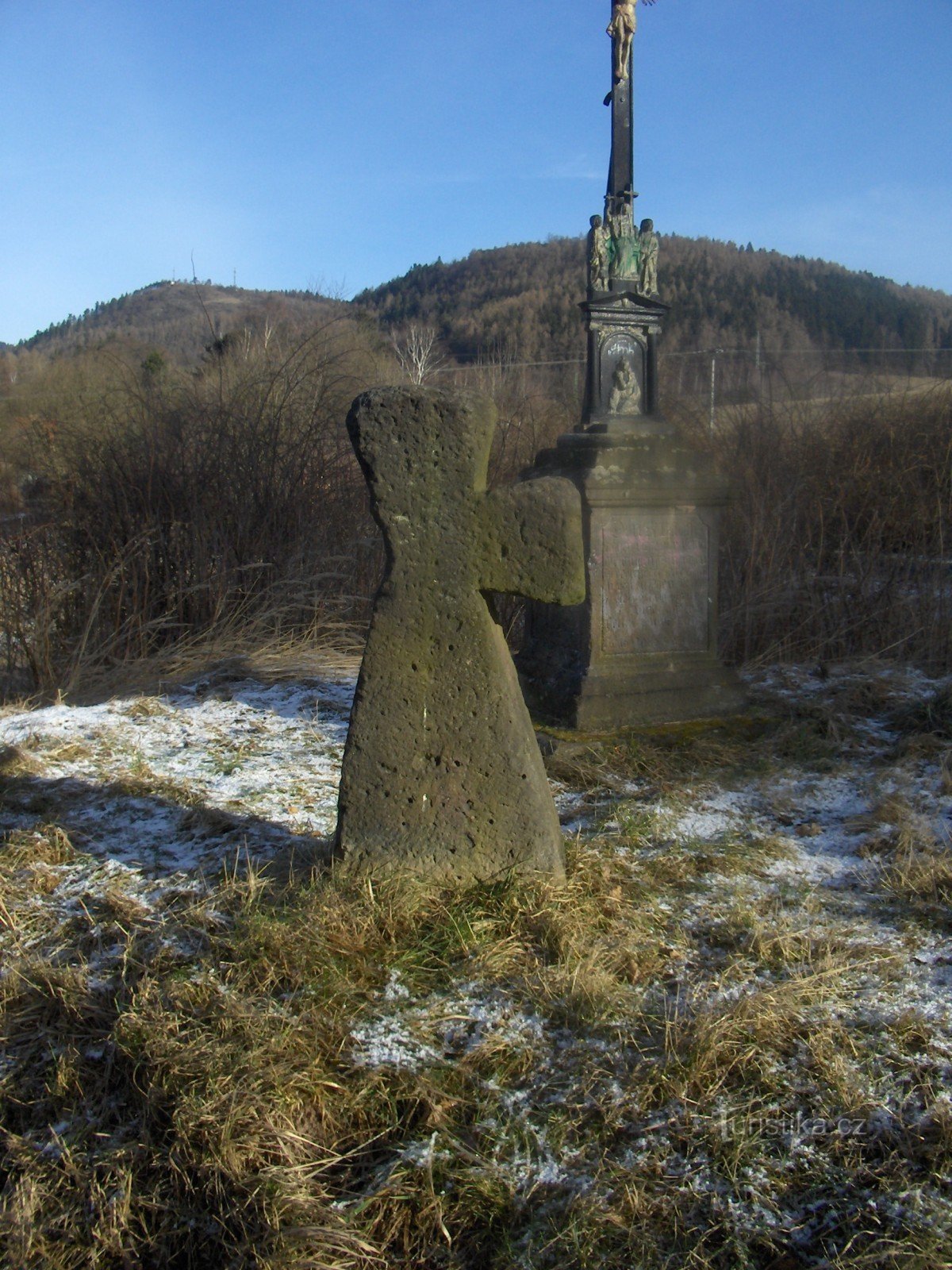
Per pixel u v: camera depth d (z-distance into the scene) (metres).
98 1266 2.15
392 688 3.19
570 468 4.92
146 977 2.77
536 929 2.98
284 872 3.38
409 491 3.12
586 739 4.62
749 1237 2.01
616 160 5.08
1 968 2.96
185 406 7.44
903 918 3.12
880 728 5.05
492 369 10.27
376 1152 2.28
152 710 5.44
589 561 4.82
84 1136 2.39
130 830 3.86
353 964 2.78
